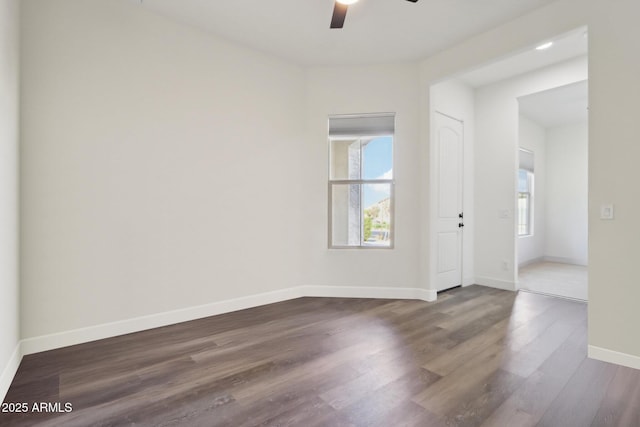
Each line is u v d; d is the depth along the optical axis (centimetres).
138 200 277
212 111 319
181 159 300
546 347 250
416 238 385
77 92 248
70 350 240
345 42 335
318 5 273
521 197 645
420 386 194
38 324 235
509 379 203
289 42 335
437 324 300
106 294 263
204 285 316
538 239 678
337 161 405
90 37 253
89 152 254
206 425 159
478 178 463
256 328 288
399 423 161
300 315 324
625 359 221
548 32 268
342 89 388
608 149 229
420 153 381
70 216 246
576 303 370
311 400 180
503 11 279
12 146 203
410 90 382
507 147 434
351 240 406
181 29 299
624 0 224
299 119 387
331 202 399
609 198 229
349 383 198
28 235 230
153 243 285
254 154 350
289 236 380
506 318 318
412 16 287
